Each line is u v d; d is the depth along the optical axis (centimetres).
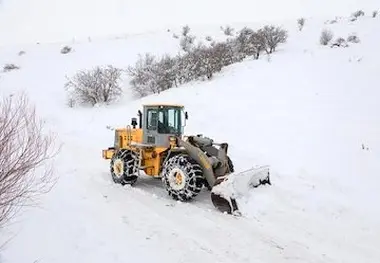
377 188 767
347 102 1391
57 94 2252
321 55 2120
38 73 2681
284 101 1508
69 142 1410
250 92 1683
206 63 2072
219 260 502
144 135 868
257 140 1191
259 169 779
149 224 621
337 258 514
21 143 466
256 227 620
